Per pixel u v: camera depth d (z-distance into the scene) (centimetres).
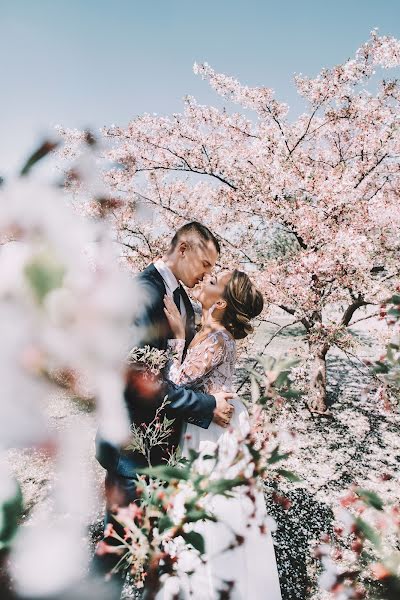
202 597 125
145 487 69
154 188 543
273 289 443
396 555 54
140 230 475
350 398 584
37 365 23
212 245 193
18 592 29
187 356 179
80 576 30
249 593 158
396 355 85
